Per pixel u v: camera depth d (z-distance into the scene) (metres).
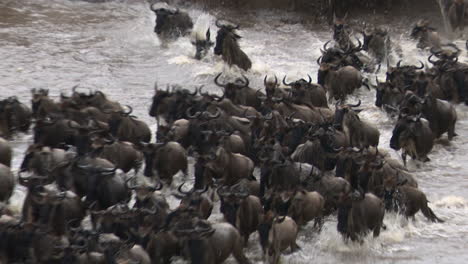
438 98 102.06
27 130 91.31
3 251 61.53
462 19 144.00
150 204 65.94
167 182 77.81
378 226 70.62
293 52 130.25
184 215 63.53
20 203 73.69
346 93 105.38
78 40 131.75
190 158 85.81
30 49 125.00
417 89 101.00
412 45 132.75
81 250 59.62
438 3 159.12
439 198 80.75
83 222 69.94
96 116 86.00
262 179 73.69
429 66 123.00
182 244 63.53
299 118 89.69
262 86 111.50
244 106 92.50
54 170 71.62
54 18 144.50
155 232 63.84
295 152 81.69
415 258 68.56
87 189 70.38
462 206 78.75
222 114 85.25
